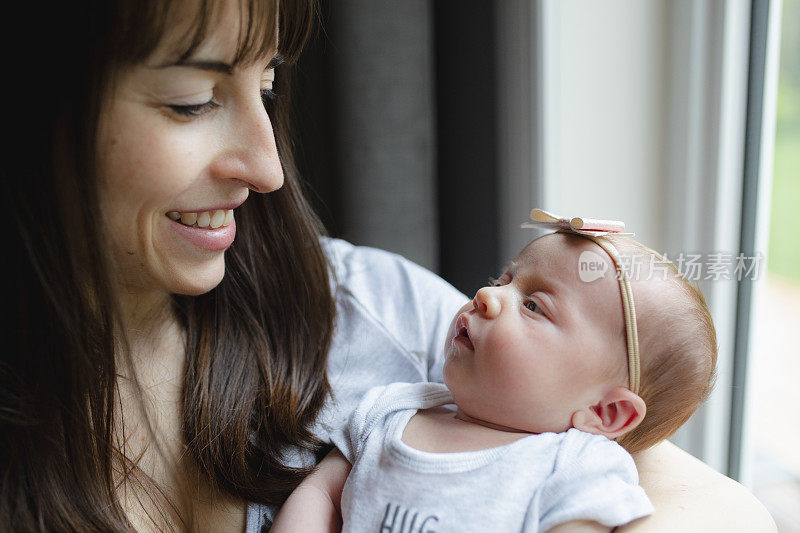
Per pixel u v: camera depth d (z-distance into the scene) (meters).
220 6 0.55
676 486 0.73
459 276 1.51
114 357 0.68
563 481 0.65
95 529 0.62
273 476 0.76
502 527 0.65
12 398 0.62
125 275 0.68
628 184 1.14
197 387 0.76
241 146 0.62
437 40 1.41
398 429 0.73
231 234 0.69
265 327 0.82
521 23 1.19
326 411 0.83
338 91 1.28
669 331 0.70
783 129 1.04
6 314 0.63
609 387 0.71
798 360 1.15
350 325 0.91
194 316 0.79
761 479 1.12
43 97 0.58
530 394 0.70
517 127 1.24
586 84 1.14
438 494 0.67
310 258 0.85
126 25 0.54
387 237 1.34
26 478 0.62
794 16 0.99
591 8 1.11
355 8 1.23
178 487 0.73
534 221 0.81
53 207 0.60
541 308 0.71
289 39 0.69
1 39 0.57
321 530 0.69
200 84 0.59
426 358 0.91
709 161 1.03
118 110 0.58
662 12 1.06
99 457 0.65
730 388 1.06
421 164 1.34
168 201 0.62
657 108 1.09
